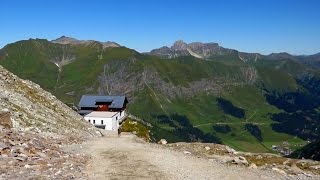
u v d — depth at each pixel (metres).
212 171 30.81
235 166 36.12
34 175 22.36
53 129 55.19
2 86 67.94
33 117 56.72
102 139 62.97
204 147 55.47
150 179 26.19
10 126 44.19
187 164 33.84
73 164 28.92
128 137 75.56
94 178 25.17
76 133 62.34
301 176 33.62
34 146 31.92
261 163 46.34
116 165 31.44
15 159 25.84
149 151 42.72
